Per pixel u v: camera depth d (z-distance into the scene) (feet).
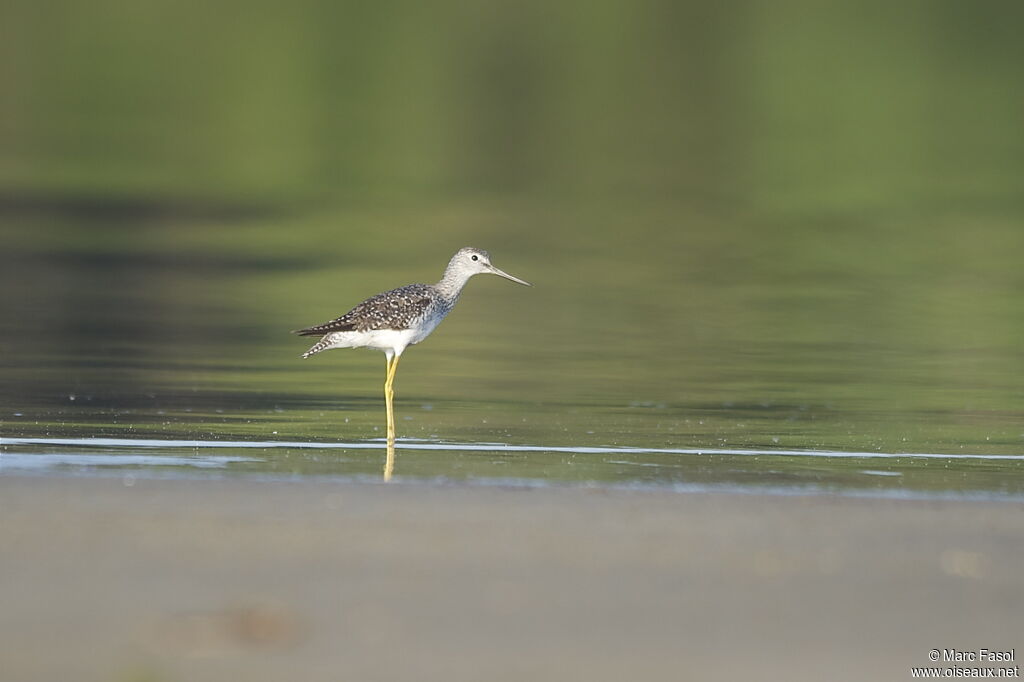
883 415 50.24
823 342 65.21
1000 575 27.78
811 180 115.24
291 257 85.46
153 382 53.42
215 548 28.43
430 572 27.09
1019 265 86.48
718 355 61.82
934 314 72.43
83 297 72.02
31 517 30.50
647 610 25.22
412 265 84.07
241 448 41.93
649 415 49.62
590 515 31.96
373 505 32.45
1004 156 124.57
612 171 118.32
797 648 23.61
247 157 119.75
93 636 23.29
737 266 85.51
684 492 35.06
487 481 36.94
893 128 135.13
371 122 135.13
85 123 129.18
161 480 34.96
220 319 67.77
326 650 22.91
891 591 26.63
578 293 77.05
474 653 22.97
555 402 51.88
